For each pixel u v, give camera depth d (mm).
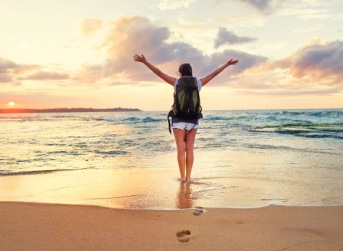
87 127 25750
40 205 3605
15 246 2486
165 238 2656
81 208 3500
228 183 5090
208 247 2480
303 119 33000
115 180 5398
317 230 2848
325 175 5703
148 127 24672
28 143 12367
